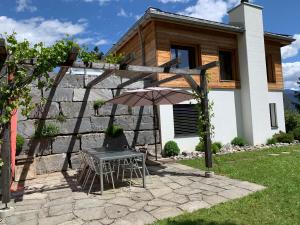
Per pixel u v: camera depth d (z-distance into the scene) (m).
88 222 4.53
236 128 13.16
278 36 14.53
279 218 4.32
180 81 11.47
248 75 13.07
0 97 4.99
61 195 6.18
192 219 4.41
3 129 5.08
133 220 4.52
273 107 14.92
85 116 9.86
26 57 5.22
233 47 13.38
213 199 5.39
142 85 11.20
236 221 4.28
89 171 7.18
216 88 12.65
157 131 11.18
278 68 15.16
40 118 9.07
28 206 5.47
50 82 5.77
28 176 8.10
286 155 10.19
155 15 10.66
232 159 9.80
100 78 8.66
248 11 13.32
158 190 6.20
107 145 10.15
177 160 10.07
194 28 12.15
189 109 11.98
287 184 6.11
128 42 13.92
